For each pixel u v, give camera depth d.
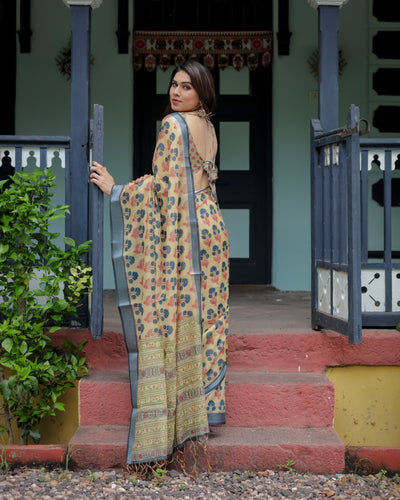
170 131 3.04
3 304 3.44
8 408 3.56
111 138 6.25
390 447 3.21
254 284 6.48
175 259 2.98
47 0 6.20
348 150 3.29
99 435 3.24
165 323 2.96
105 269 6.25
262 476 3.06
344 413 3.68
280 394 3.39
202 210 3.10
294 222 6.31
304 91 6.26
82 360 3.45
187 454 3.08
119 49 6.20
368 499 2.84
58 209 3.41
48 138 3.69
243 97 6.40
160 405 2.91
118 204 3.08
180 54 6.29
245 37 6.28
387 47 6.23
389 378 3.69
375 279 3.71
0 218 3.36
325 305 3.66
